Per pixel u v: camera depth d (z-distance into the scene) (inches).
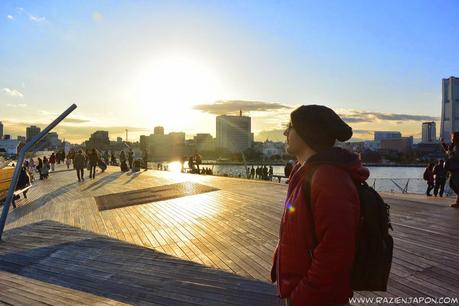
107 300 160.2
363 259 66.7
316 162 68.1
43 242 295.4
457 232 278.7
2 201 586.6
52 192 677.3
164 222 370.9
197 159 1104.8
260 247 267.0
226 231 319.0
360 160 70.7
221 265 232.2
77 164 857.5
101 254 260.2
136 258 248.5
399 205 388.8
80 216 434.3
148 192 600.1
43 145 650.8
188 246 281.1
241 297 178.2
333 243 62.5
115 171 1159.6
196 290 189.9
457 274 196.7
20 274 233.0
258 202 444.5
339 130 71.5
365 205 67.2
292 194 71.6
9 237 315.6
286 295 69.9
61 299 161.6
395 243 252.7
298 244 68.6
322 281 63.0
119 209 462.0
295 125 74.1
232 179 778.8
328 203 63.8
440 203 402.0
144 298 184.7
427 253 231.1
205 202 471.8
